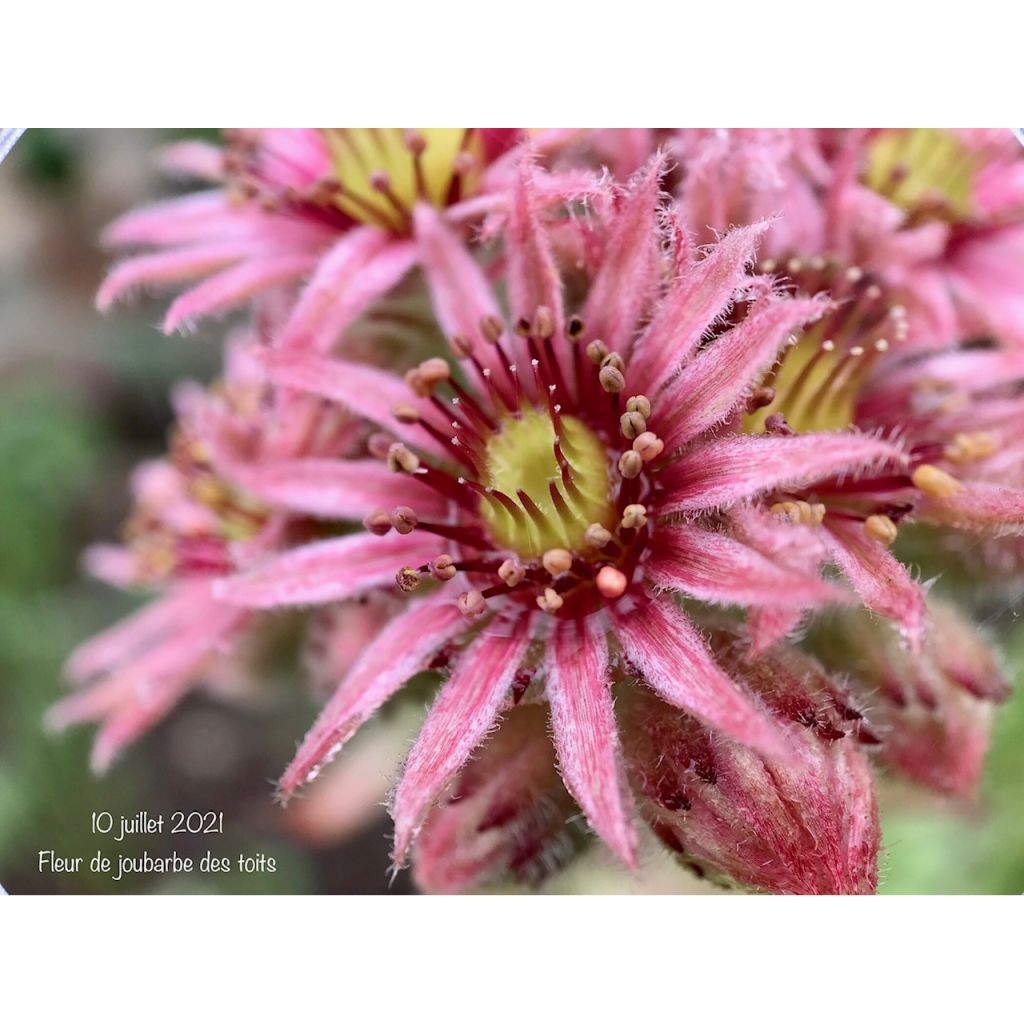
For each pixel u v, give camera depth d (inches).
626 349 2.5
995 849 3.4
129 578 4.0
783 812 2.3
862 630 2.6
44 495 5.2
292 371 2.6
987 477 2.6
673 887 2.7
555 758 2.5
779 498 2.4
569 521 2.5
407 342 2.8
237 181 2.9
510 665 2.4
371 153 2.8
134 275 2.9
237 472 2.9
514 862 2.7
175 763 4.6
